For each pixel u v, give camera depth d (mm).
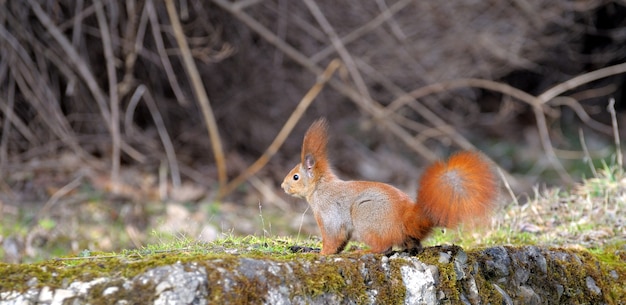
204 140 15984
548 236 8203
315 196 6148
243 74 16344
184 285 4383
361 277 5086
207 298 4418
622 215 8719
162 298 4348
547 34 18953
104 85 15172
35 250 10852
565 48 19500
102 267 4586
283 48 13906
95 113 14945
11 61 13766
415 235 5570
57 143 14039
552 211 9156
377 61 17062
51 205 11883
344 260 5105
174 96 16188
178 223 11586
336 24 16469
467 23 16891
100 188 12750
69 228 11328
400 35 14680
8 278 4473
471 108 19906
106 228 11469
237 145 16500
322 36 15500
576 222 8695
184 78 16031
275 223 12094
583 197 9492
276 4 16016
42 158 13758
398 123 17922
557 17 17391
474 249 6031
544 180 16375
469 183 5297
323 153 6254
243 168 15383
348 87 14938
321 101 17156
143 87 14227
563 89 14547
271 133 16750
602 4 18406
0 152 13609
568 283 6367
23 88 13828
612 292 6648
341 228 5980
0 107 14094
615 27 20031
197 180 14344
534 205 9289
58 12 14164
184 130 16188
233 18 15633
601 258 7043
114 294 4379
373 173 16516
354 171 16594
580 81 14562
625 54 20344
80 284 4426
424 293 5293
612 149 18266
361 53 16797
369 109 14562
